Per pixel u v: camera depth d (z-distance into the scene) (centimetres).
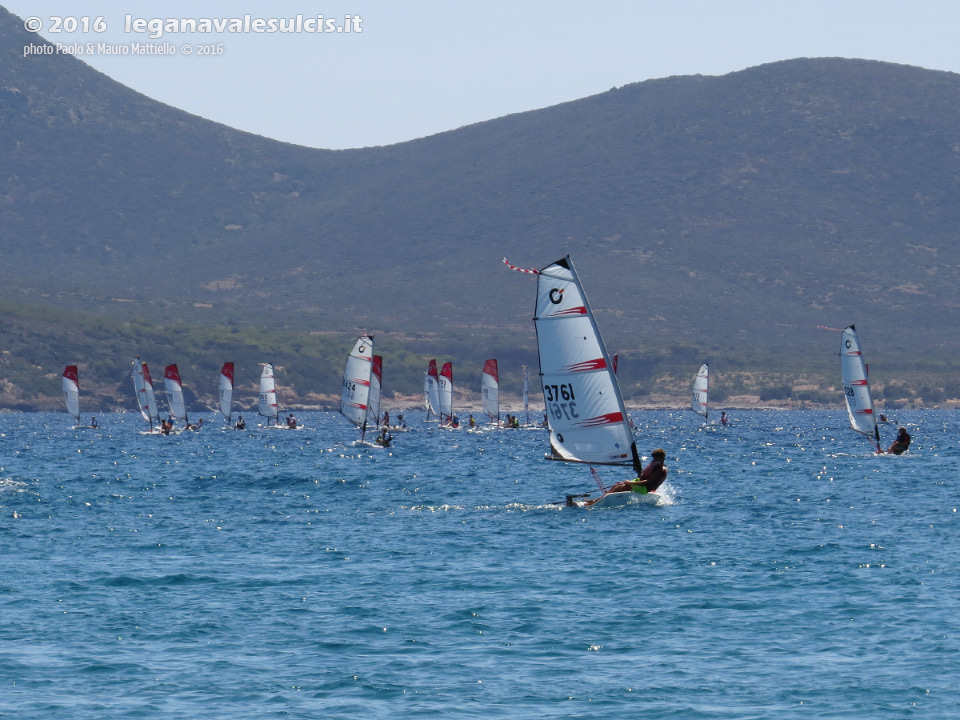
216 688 7438
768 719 6875
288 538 13662
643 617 9275
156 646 8425
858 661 7988
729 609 9544
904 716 6906
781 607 9606
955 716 6900
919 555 12081
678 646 8412
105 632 8819
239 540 13525
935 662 7925
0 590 10344
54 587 10494
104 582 10731
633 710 7038
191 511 16825
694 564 11512
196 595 10144
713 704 7138
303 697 7269
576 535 13562
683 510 16125
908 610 9438
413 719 6875
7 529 14562
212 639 8619
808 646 8394
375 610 9538
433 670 7831
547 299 14975
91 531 14412
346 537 13675
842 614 9338
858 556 12000
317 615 9369
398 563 11700
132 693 7338
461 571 11212
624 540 13138
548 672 7788
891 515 15750
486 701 7206
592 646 8425
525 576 10944
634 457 15550
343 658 8119
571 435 15225
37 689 7400
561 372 15038
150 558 12150
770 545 12762
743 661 8025
